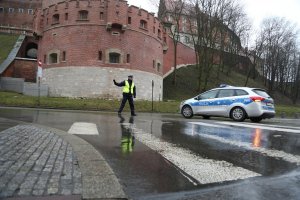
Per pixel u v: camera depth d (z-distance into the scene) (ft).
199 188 15.43
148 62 154.61
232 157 22.29
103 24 143.13
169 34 211.00
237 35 261.03
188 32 248.93
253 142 28.40
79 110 77.87
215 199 14.02
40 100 94.22
